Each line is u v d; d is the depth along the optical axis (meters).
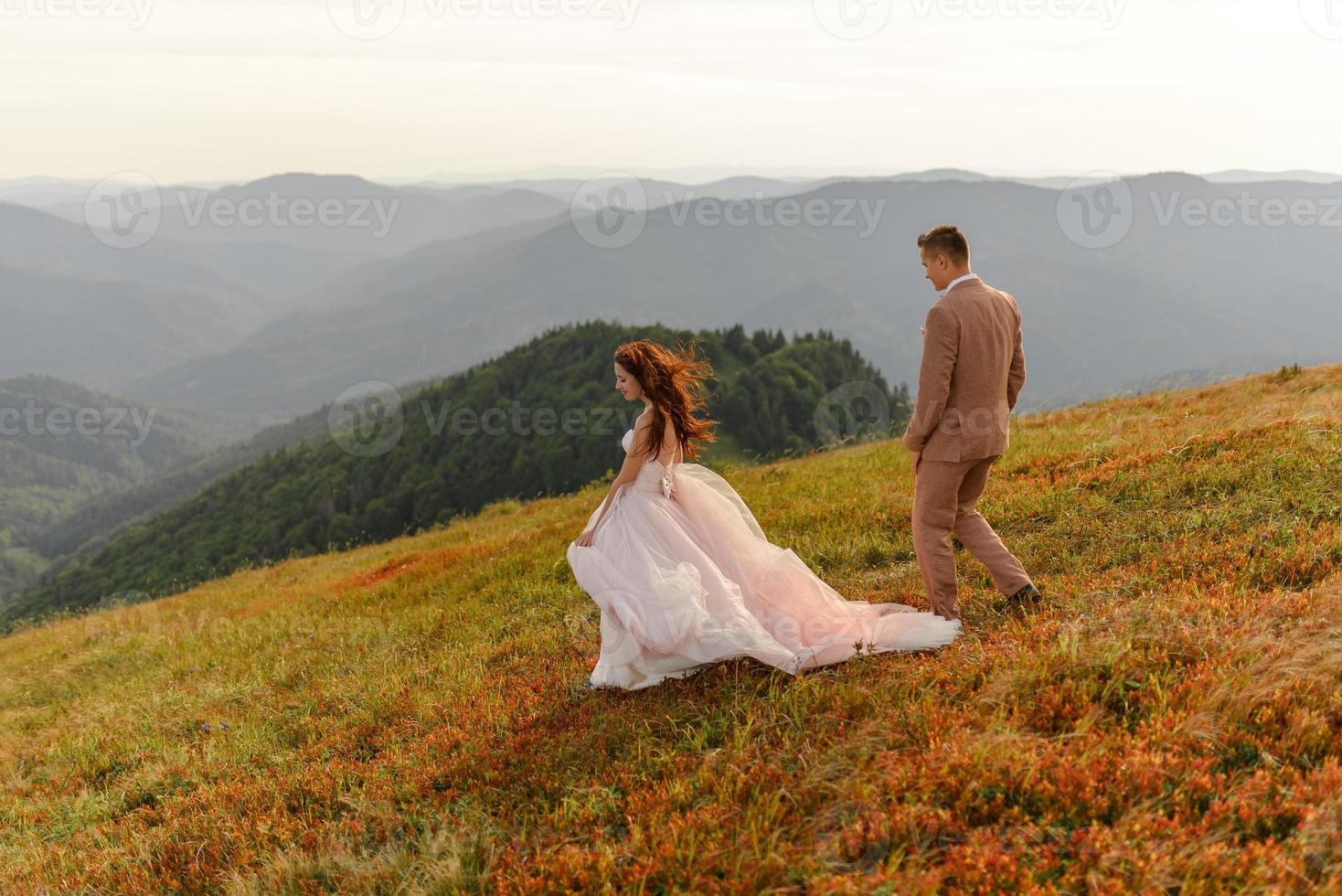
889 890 2.73
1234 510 6.00
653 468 5.20
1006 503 7.61
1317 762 3.08
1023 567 6.09
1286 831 2.78
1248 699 3.40
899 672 4.45
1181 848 2.68
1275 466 6.70
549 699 5.50
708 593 4.89
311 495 113.56
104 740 7.37
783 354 116.75
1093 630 4.35
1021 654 4.18
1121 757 3.22
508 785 4.42
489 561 11.33
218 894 4.20
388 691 6.74
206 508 124.50
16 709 9.96
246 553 103.12
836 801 3.41
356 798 4.78
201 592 18.67
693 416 5.37
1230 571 4.89
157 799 5.74
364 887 3.74
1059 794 3.11
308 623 10.65
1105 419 12.55
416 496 108.81
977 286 4.95
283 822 4.62
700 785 3.81
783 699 4.36
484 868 3.64
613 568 5.09
